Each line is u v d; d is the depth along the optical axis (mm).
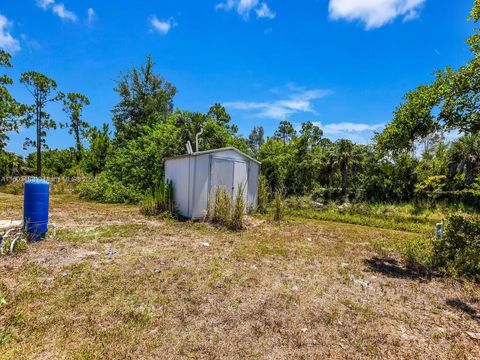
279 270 4816
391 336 2945
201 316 3131
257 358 2463
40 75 28938
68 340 2570
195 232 7484
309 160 18781
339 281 4469
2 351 2369
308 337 2842
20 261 4543
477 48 4719
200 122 15539
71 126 35125
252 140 46594
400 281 4578
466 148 15414
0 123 24562
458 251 5219
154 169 13922
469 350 2750
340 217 11797
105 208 11461
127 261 4820
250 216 10492
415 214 13586
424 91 5309
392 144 6051
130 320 2959
